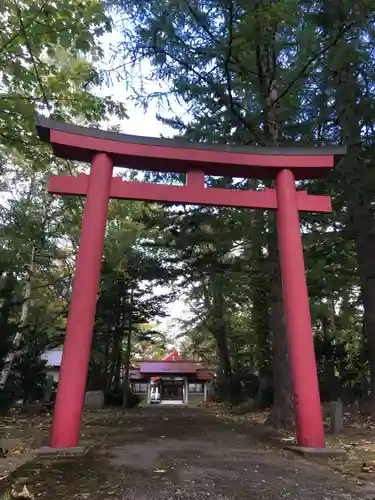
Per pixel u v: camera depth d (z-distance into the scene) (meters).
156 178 12.88
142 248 18.94
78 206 15.27
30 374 15.82
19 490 4.49
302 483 4.93
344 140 10.77
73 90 10.20
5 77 9.23
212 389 30.88
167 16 9.16
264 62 11.25
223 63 10.38
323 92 10.38
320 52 9.53
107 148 8.15
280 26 9.55
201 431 10.28
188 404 33.78
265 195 8.53
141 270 14.54
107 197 8.02
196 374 37.16
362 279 11.96
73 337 7.07
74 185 8.06
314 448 6.83
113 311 21.34
